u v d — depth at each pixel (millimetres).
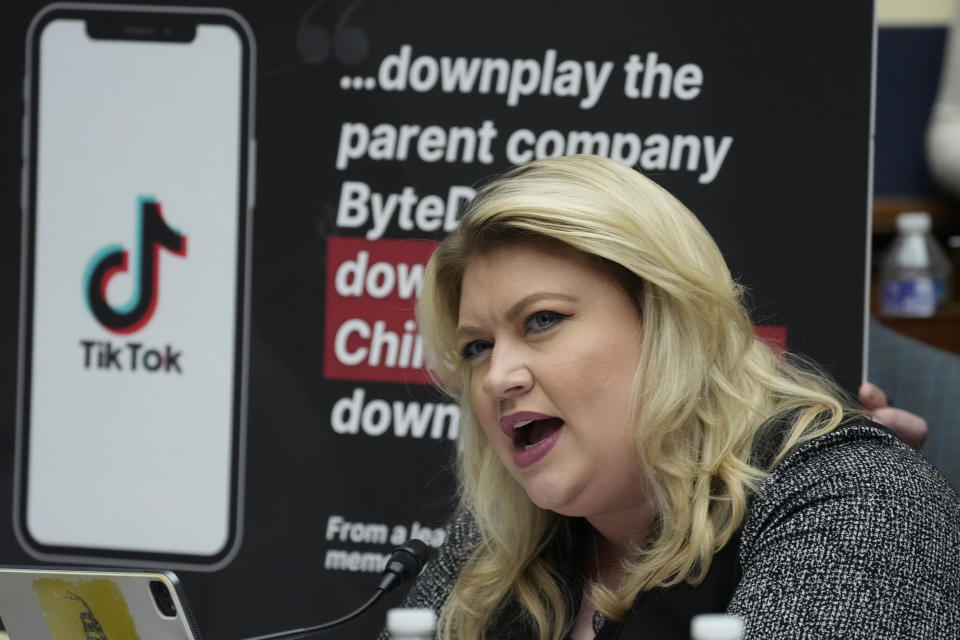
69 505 5988
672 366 3738
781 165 5305
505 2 5512
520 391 3768
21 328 6004
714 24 5332
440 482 5684
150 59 5832
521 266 3738
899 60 8945
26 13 5918
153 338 5898
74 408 5973
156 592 3318
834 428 3852
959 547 3551
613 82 5430
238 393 5840
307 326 5770
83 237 5934
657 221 3770
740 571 3701
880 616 3318
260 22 5727
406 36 5602
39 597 3459
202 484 5875
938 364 7215
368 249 5699
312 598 5789
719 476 3801
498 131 5547
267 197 5770
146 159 5863
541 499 3838
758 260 5332
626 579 3902
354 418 5754
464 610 4316
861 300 5270
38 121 5941
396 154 5645
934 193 8922
